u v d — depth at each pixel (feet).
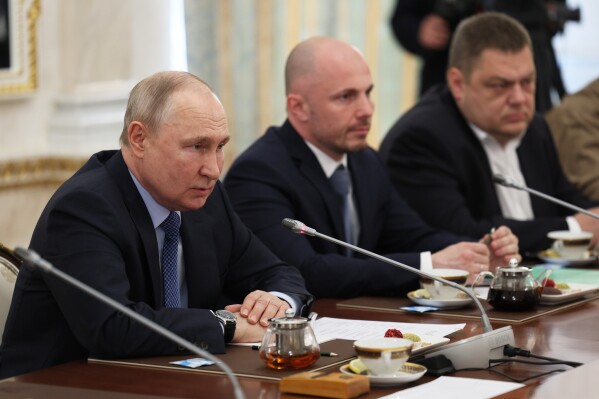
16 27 31.27
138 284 16.24
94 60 33.06
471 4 31.78
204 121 15.99
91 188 15.99
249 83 39.40
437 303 18.08
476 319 17.25
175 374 14.01
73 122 32.35
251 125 39.60
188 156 16.03
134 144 16.21
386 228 23.12
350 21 42.22
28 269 15.96
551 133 27.43
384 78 43.52
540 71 32.65
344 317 17.75
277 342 14.03
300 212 21.49
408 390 12.98
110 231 15.83
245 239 18.52
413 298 18.47
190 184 16.14
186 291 17.28
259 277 18.35
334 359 14.49
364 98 21.79
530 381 13.34
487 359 14.24
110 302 12.89
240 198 21.34
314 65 21.72
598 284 19.81
